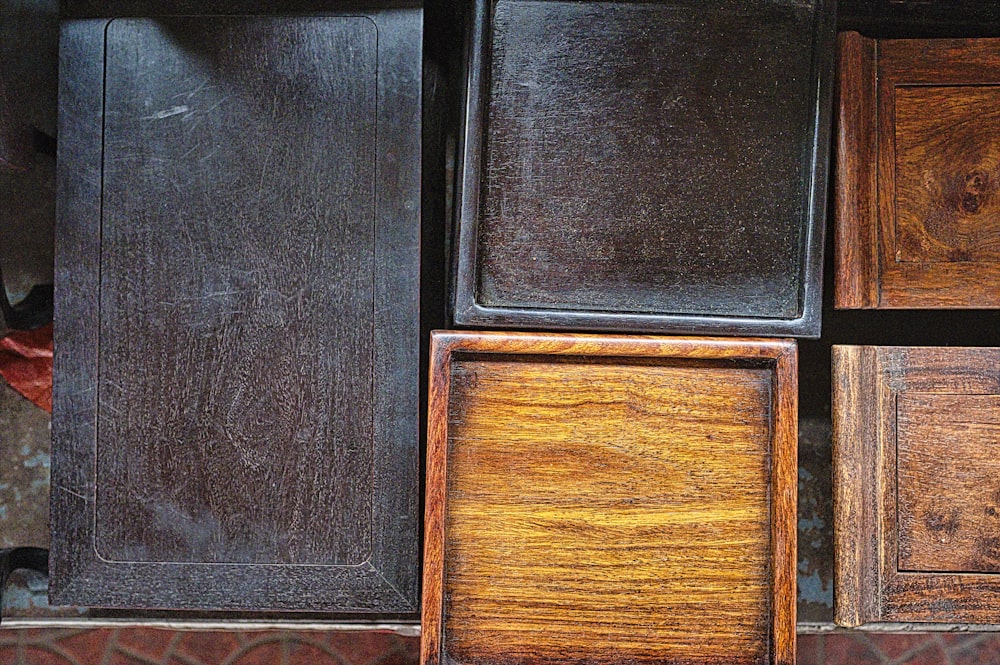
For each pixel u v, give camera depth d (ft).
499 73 3.77
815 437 4.81
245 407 3.87
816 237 3.87
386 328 3.87
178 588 3.88
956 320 4.73
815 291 3.89
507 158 3.81
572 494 3.71
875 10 4.27
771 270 3.92
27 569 4.67
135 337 3.86
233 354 3.87
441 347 3.63
